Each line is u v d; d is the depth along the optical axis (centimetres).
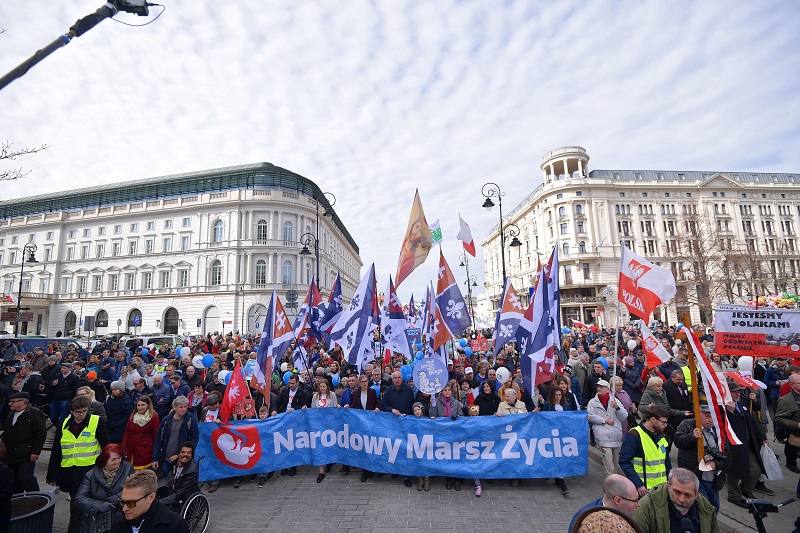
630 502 303
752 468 607
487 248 10519
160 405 844
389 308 979
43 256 6112
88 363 1318
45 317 5834
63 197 6381
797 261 6494
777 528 531
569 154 6925
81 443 551
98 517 450
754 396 721
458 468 694
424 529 550
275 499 663
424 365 775
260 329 5006
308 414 779
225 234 5272
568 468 681
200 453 724
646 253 6562
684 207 6775
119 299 5538
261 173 5562
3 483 422
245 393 800
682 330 550
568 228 6606
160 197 5922
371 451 736
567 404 830
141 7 445
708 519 341
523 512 602
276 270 5191
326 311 1311
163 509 353
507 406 736
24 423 580
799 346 893
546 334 770
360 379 816
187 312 5197
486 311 10531
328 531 548
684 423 523
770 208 6962
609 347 1536
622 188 6706
